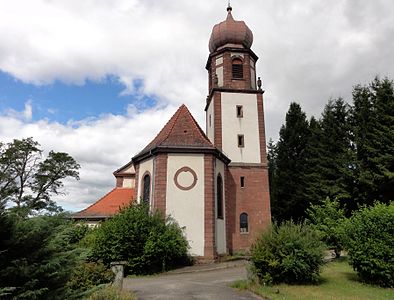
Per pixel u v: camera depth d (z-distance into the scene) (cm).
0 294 426
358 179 2966
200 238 2228
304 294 1148
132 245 1848
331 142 3672
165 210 2238
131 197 3011
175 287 1355
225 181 2648
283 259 1313
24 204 506
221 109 3005
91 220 2700
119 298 1009
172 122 2703
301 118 4481
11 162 3616
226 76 3080
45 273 489
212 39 3259
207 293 1221
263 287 1271
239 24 3228
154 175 2348
